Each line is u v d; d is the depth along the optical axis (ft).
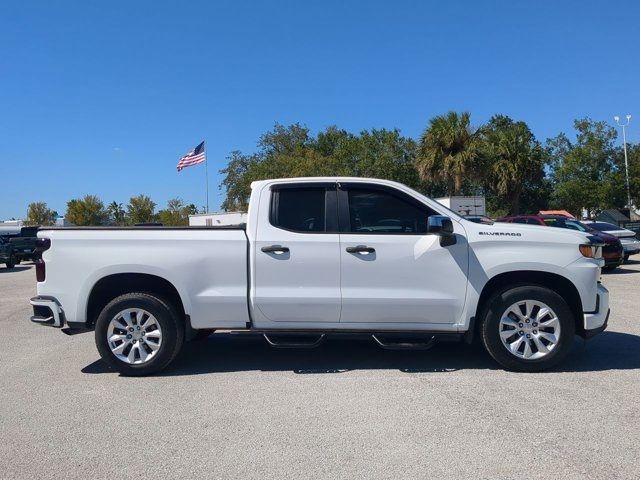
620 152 164.04
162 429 14.89
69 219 217.56
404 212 19.85
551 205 178.70
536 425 14.67
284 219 19.79
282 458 13.04
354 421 15.20
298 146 183.42
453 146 122.72
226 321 19.71
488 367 20.18
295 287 19.40
